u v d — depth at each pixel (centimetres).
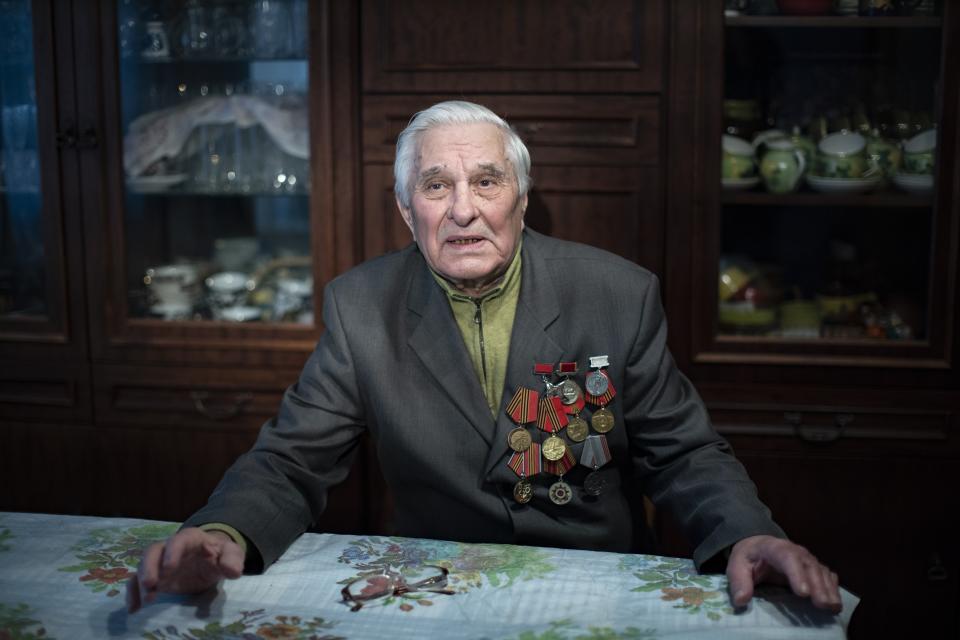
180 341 252
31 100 248
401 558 123
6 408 262
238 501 125
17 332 257
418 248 161
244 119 246
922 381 230
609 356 149
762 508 126
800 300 235
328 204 242
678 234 232
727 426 237
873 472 235
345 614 107
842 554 238
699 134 228
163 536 130
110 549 125
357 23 237
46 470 263
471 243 141
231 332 250
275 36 241
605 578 116
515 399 145
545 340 148
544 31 231
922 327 231
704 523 127
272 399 252
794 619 105
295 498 133
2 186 253
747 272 235
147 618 106
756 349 234
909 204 227
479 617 106
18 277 257
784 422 236
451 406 148
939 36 222
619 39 229
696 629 103
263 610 108
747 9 228
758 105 232
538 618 106
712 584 115
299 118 243
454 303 153
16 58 248
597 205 235
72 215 251
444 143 140
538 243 160
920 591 237
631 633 102
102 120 247
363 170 241
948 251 226
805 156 230
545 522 146
